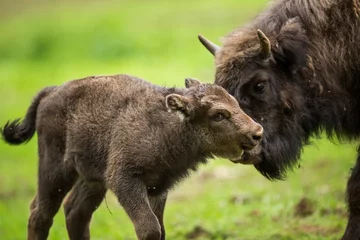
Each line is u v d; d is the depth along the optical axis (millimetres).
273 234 37781
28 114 33094
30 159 66125
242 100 31344
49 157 31797
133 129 29266
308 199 41812
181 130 28984
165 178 29625
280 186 48625
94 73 94625
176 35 110438
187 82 29969
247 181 52688
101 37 113812
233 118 28344
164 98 29422
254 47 31656
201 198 49750
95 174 30594
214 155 29609
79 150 30688
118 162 29109
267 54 31109
